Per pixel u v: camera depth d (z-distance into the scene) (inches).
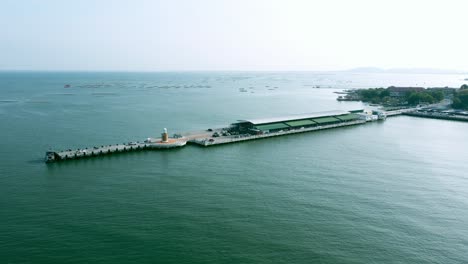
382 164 3818.9
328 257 2020.2
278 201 2770.7
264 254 2036.2
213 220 2432.3
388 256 2042.3
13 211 2561.5
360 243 2171.5
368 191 3006.9
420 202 2787.9
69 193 2918.3
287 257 2012.8
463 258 2034.9
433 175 3449.8
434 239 2230.6
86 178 3316.9
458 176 3425.2
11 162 3848.4
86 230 2276.1
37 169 3599.9
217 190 2994.6
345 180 3282.5
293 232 2285.9
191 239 2178.9
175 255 2009.1
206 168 3661.4
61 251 2034.9
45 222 2388.0
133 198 2810.0
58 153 3991.1
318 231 2304.4
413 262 1990.7
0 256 1977.1
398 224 2417.6
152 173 3479.3
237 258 1993.1
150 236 2207.2
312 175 3425.2
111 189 3014.3
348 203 2746.1
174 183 3171.8
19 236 2199.8
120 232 2252.7
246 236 2225.6
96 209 2596.0
